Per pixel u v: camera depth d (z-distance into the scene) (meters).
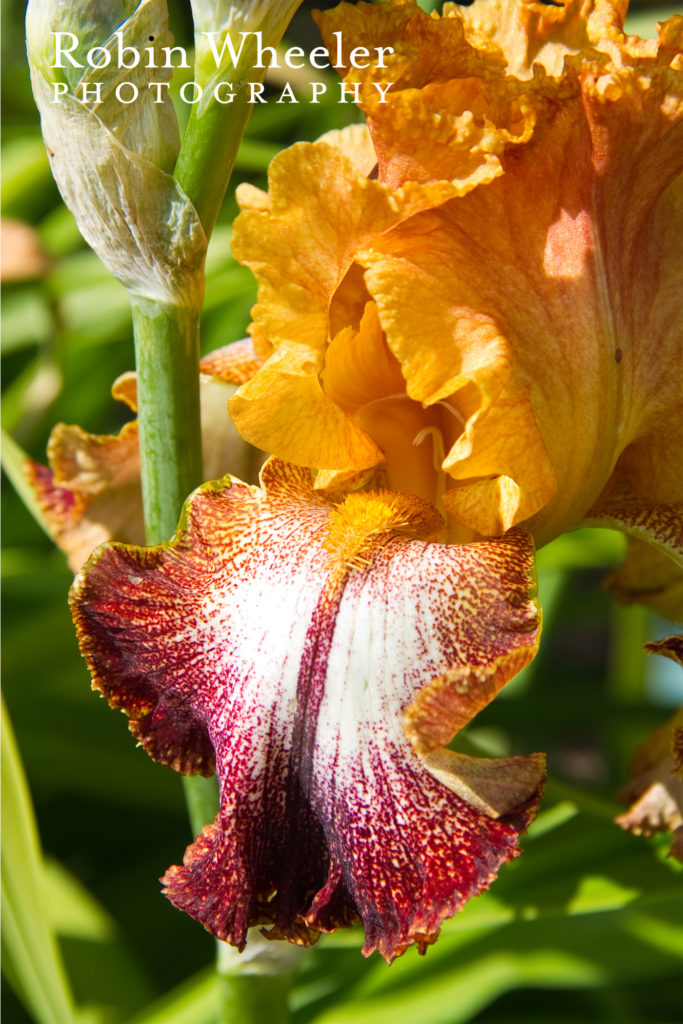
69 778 0.57
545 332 0.37
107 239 0.38
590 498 0.39
